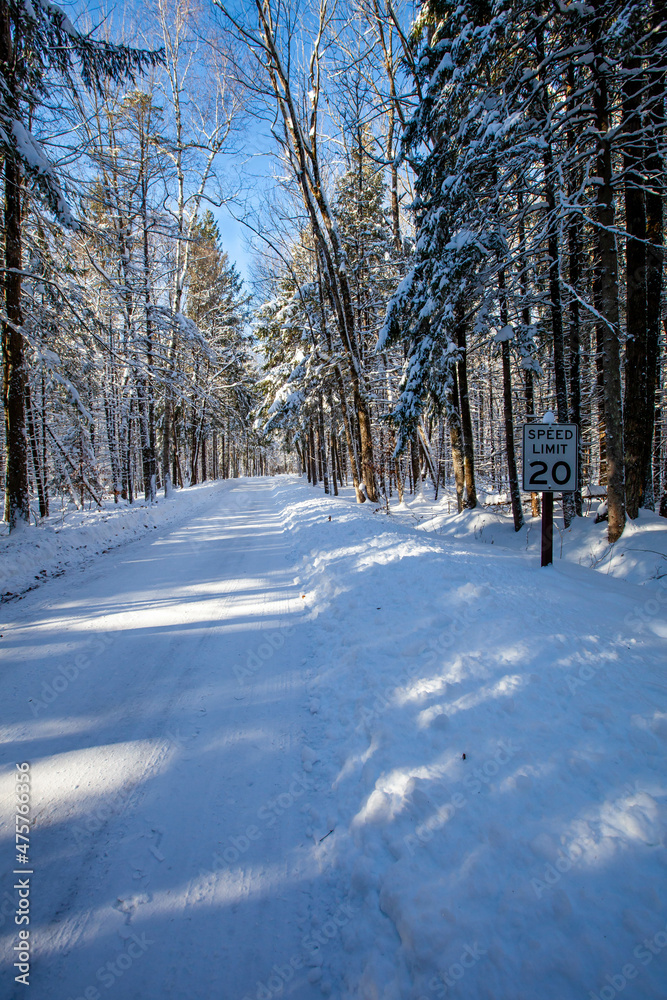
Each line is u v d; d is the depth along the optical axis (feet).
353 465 55.01
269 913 6.24
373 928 5.81
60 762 9.16
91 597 19.72
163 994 5.28
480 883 5.80
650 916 5.07
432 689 9.89
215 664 13.25
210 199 60.49
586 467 54.39
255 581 21.62
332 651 13.32
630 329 26.94
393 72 47.01
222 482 115.14
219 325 91.81
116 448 67.41
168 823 7.72
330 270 48.47
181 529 39.93
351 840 7.12
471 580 15.15
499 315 35.17
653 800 6.40
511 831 6.35
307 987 5.32
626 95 22.00
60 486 48.73
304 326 65.26
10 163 27.09
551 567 17.04
